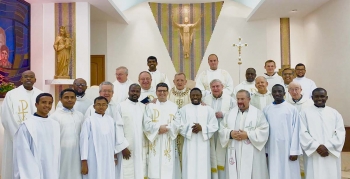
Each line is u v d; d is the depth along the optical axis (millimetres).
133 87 4684
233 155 4598
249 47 10266
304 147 4316
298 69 6129
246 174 4492
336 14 8133
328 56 8625
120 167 4469
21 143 3500
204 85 6062
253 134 4457
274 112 4555
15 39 7770
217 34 10406
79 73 8406
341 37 7910
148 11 10469
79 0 8297
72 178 3973
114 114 4578
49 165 3643
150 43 10438
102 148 4098
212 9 10453
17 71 7840
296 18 10227
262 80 5113
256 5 9211
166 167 4676
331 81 8484
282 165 4430
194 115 4754
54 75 8414
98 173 4004
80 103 4762
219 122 4992
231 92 5941
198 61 10430
